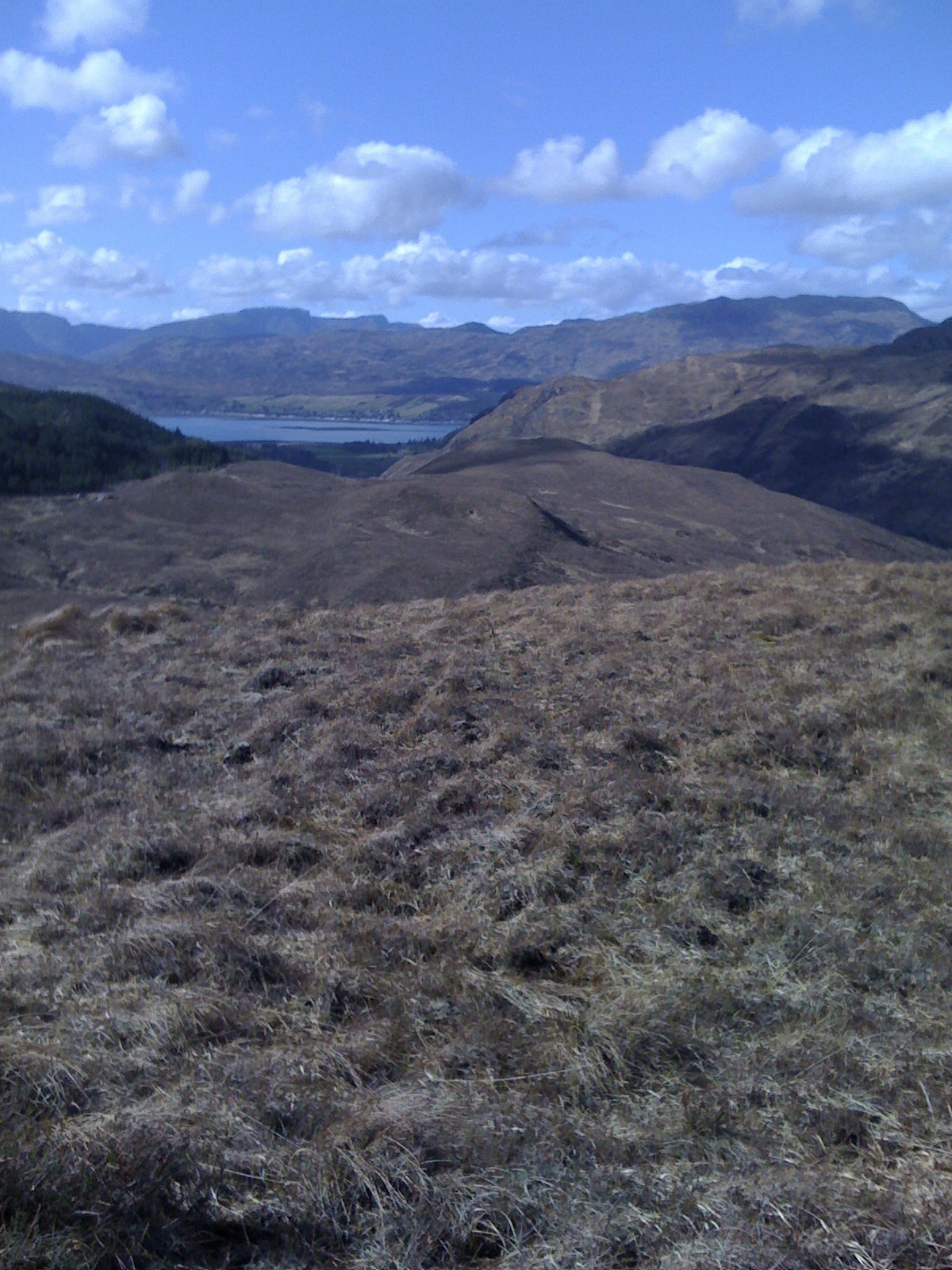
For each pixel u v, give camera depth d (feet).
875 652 30.66
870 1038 12.81
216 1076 11.85
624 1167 10.43
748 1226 9.49
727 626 34.71
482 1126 10.72
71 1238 9.14
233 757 24.79
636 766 21.74
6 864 19.03
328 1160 10.29
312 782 22.15
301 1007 13.75
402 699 27.50
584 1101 11.69
